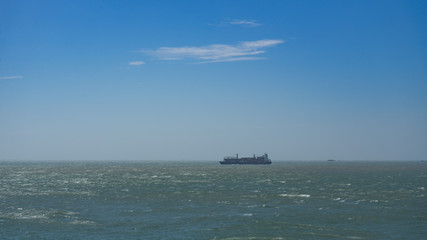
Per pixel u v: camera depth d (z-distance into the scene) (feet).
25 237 134.00
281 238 132.87
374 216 172.45
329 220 163.84
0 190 291.38
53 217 169.58
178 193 269.85
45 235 136.87
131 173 629.10
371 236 135.64
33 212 182.70
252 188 313.94
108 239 131.44
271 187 323.78
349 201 223.30
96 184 358.23
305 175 548.72
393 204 209.67
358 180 421.18
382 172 646.74
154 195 256.11
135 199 234.58
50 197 244.01
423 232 141.08
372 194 261.65
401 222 158.81
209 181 406.62
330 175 545.85
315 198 238.48
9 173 622.54
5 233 139.44
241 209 194.39
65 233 139.95
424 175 534.78
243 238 133.08
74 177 492.95
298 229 146.61
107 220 163.73
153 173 629.92
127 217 171.12
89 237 134.10
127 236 135.74
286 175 548.72
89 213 181.27
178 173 630.33
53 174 585.63
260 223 157.38
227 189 303.48
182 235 137.28
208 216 173.88
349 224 155.33
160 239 131.44
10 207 200.03
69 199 233.96
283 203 215.92
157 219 166.40
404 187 321.73
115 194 262.47
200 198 239.71
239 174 589.73
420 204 209.67
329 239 131.64
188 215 176.65
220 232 141.90
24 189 301.02
